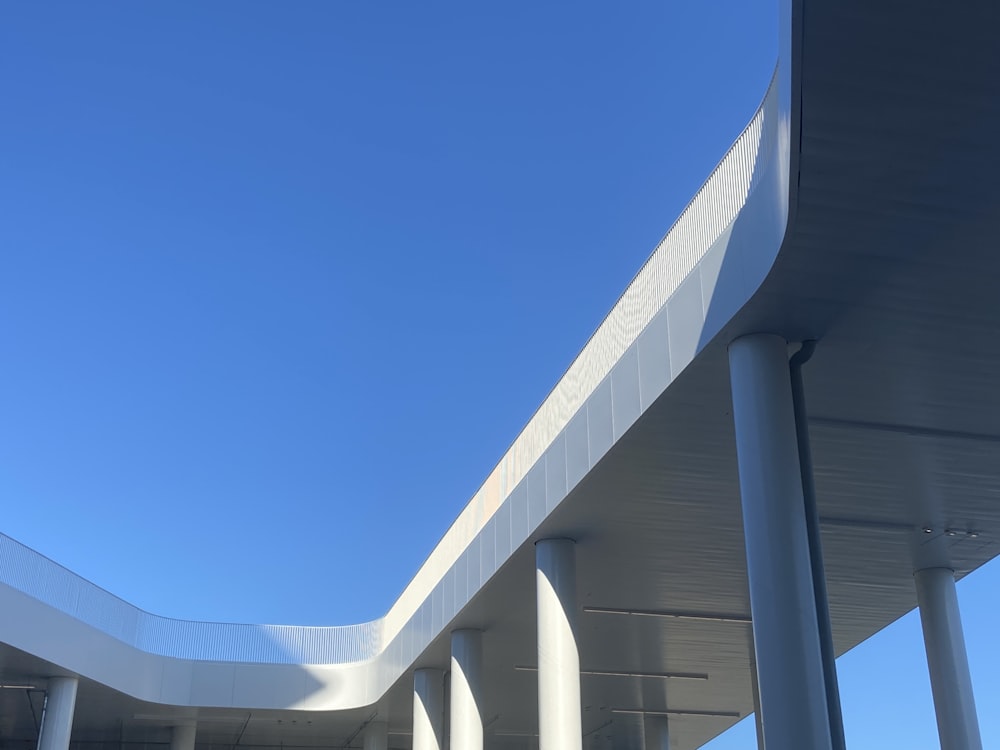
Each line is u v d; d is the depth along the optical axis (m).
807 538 13.10
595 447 17.14
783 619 12.62
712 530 19.67
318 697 34.34
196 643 34.47
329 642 35.28
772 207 12.23
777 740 12.24
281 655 34.84
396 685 31.14
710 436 16.17
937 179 10.56
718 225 14.41
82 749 38.00
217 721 35.88
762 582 12.86
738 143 13.88
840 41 8.75
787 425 13.41
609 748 40.56
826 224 11.41
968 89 9.24
